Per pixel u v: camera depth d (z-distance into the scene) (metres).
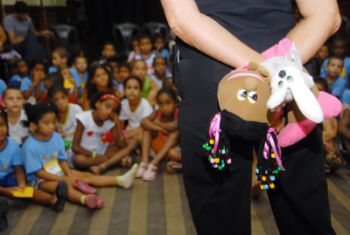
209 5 0.96
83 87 4.20
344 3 6.03
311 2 0.93
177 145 2.93
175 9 0.89
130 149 2.97
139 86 3.32
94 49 7.87
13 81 4.21
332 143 2.86
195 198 1.00
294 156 0.96
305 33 0.91
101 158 2.88
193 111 0.96
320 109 0.80
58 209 2.27
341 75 3.77
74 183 2.46
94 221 2.16
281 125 0.92
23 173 2.46
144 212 2.24
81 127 2.88
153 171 2.73
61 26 6.71
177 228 2.05
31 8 6.69
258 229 2.01
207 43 0.88
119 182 2.56
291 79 0.82
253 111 0.84
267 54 0.91
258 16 0.94
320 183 0.98
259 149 0.90
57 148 2.52
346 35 5.39
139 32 6.76
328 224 1.01
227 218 0.99
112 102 2.88
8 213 2.29
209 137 0.91
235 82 0.86
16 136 2.95
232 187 0.97
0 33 4.17
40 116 2.38
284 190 0.99
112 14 8.11
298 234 1.04
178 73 1.00
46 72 4.26
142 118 3.25
